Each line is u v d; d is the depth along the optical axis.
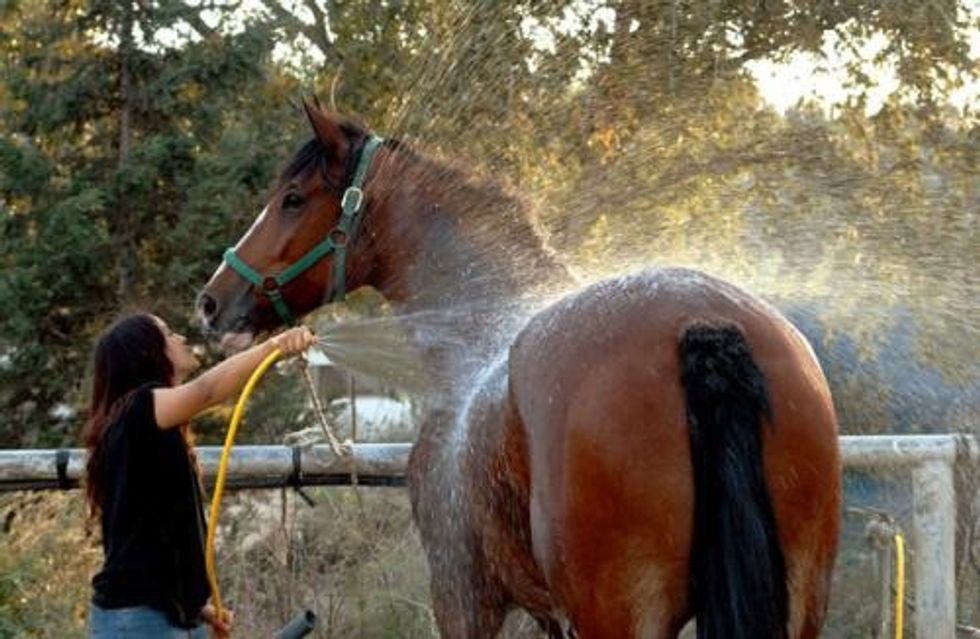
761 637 3.02
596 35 8.34
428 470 4.39
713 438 3.07
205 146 12.13
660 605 3.18
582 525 3.21
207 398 3.99
